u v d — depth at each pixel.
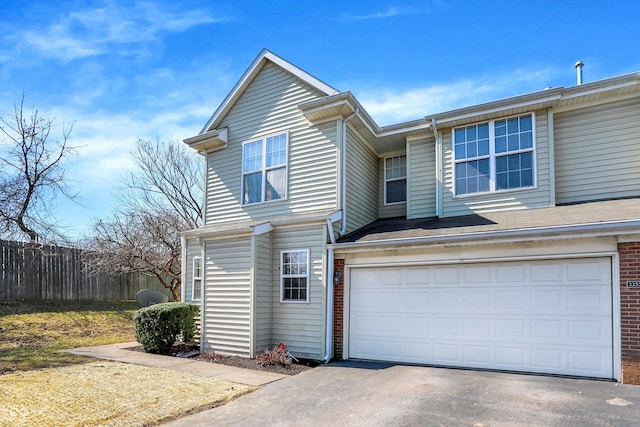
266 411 5.07
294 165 10.27
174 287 16.61
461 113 9.52
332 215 8.96
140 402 5.39
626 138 8.52
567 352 6.71
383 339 8.35
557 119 9.24
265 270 9.27
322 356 8.48
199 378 6.79
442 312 7.85
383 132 10.77
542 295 7.02
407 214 10.62
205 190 12.01
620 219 6.39
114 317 13.81
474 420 4.58
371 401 5.38
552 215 7.68
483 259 7.47
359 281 8.78
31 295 13.37
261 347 8.91
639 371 6.02
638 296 6.15
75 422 4.63
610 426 4.32
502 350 7.22
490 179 9.34
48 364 7.63
